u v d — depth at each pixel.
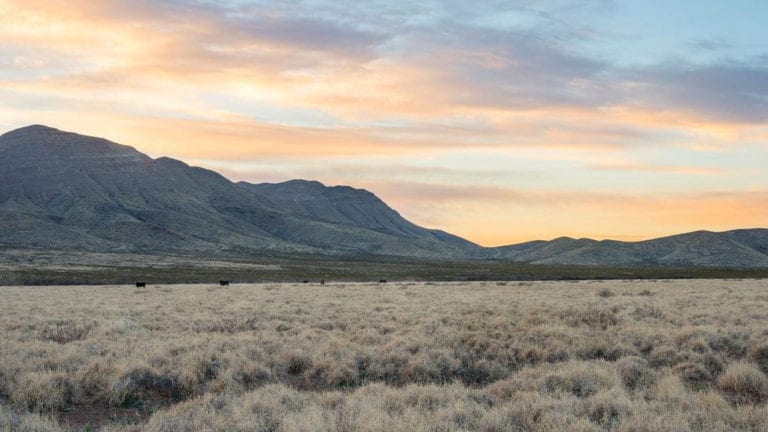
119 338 18.61
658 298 31.34
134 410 11.69
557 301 29.97
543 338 18.17
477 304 28.70
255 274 113.31
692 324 20.70
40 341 17.75
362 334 19.19
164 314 26.72
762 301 27.83
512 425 9.62
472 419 9.79
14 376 12.69
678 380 12.70
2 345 16.52
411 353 16.39
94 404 11.91
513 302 30.00
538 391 11.83
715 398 11.01
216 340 17.52
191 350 15.80
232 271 124.50
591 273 132.25
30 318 24.34
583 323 21.23
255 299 36.03
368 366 15.19
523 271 147.00
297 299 35.81
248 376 13.86
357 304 30.97
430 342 17.23
